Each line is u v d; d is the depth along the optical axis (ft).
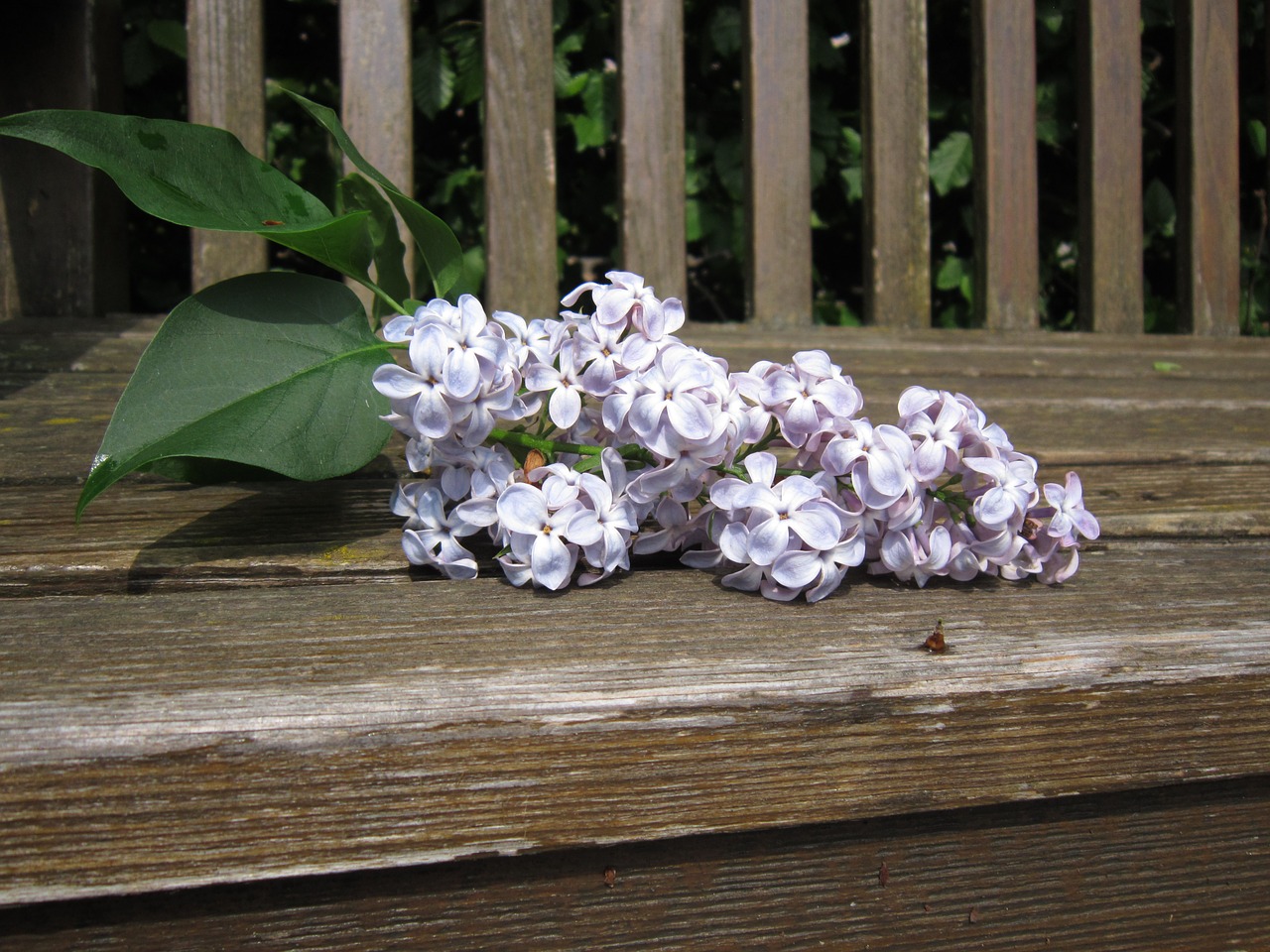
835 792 1.22
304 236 1.40
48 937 1.15
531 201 2.36
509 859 1.20
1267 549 1.54
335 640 1.25
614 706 1.19
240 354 1.34
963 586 1.40
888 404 1.90
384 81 2.25
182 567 1.36
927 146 2.66
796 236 2.56
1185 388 2.16
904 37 2.63
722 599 1.35
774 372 1.36
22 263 2.15
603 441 1.40
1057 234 3.94
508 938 1.21
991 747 1.24
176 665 1.21
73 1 2.11
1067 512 1.39
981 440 1.37
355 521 1.47
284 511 1.48
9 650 1.22
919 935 1.26
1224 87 2.89
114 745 1.14
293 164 3.56
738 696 1.21
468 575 1.38
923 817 1.26
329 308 1.39
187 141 1.37
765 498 1.32
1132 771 1.26
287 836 1.16
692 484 1.34
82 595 1.34
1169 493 1.65
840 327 2.59
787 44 2.52
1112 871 1.28
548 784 1.19
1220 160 2.89
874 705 1.22
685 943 1.23
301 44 3.55
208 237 2.18
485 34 2.32
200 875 1.15
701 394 1.33
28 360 1.87
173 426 1.29
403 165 2.27
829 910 1.25
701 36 3.54
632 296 1.36
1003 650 1.27
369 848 1.17
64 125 1.33
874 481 1.32
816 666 1.24
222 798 1.15
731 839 1.23
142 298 3.59
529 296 2.37
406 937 1.19
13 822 1.13
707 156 3.65
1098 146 2.80
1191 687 1.26
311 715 1.16
